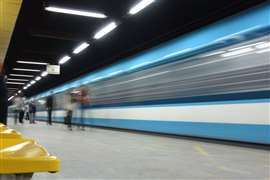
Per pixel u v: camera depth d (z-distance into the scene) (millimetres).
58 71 27141
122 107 15234
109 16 13523
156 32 16531
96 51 22391
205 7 12836
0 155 948
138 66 13938
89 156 6262
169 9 13328
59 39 19438
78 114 19953
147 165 5270
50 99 23047
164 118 11758
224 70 8898
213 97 9266
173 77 11297
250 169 4953
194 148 7793
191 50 10398
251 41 8070
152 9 13227
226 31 8961
